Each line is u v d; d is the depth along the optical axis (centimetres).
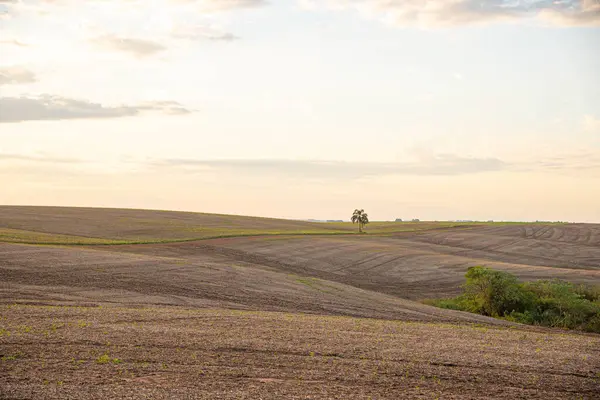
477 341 1984
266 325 2080
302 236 9031
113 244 6462
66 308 2294
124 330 1827
